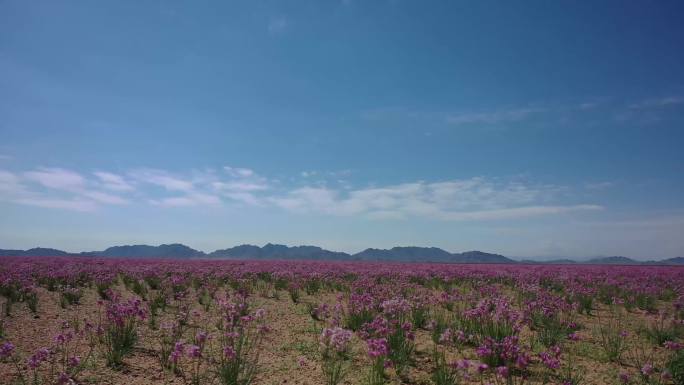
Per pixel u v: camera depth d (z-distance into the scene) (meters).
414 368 7.66
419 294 14.73
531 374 7.32
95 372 7.02
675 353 7.69
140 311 8.59
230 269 27.84
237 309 9.96
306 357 8.28
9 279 16.55
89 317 11.73
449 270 30.20
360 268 31.86
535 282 20.66
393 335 8.20
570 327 10.43
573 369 7.65
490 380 6.93
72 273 20.97
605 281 21.67
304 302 15.34
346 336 7.35
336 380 6.67
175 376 6.96
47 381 6.54
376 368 7.24
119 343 7.90
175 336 9.04
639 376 7.27
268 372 7.37
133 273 22.34
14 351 8.07
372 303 11.27
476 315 9.31
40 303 13.91
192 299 15.45
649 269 36.03
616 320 12.44
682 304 13.14
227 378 6.41
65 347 8.38
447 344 9.05
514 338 7.36
